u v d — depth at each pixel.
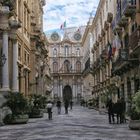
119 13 35.62
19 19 38.12
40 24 64.81
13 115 25.94
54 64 117.56
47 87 77.56
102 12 56.28
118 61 35.12
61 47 117.88
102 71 56.69
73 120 29.66
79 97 113.50
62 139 15.41
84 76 101.81
